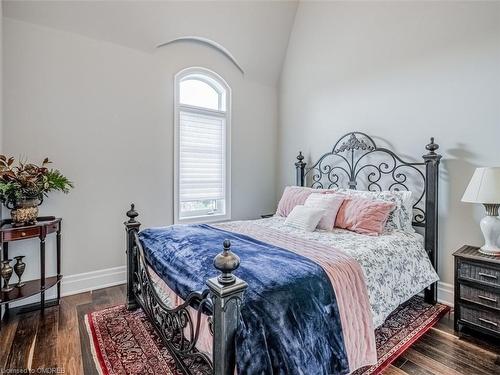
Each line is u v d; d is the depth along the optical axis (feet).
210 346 4.21
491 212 6.85
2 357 5.82
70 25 8.77
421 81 8.75
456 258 6.89
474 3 7.65
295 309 4.12
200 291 4.33
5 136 7.97
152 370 5.45
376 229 7.88
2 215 7.98
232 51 11.97
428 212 8.27
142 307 7.12
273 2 11.63
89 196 9.32
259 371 3.47
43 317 7.48
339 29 11.07
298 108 12.98
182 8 10.00
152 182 10.52
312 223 8.36
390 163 9.55
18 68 8.09
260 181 13.65
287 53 13.41
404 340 6.42
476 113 7.66
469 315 6.67
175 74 10.88
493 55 7.36
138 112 10.14
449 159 8.19
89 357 5.83
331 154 11.41
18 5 7.93
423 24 8.68
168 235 7.04
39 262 8.50
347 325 4.86
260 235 7.58
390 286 6.25
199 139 11.77
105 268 9.68
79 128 9.07
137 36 9.84
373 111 10.02
